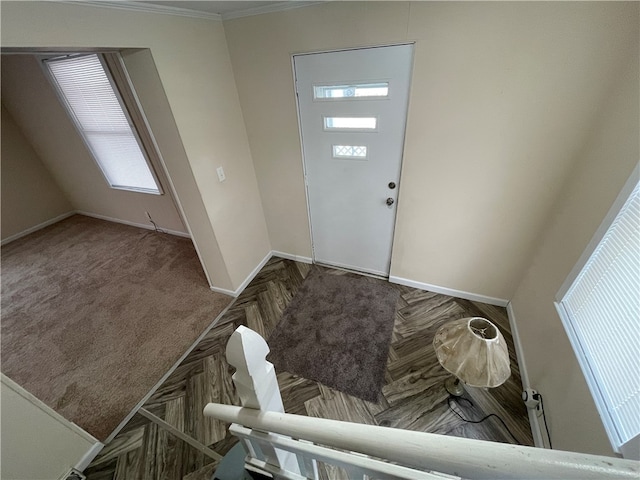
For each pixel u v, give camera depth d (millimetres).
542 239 1754
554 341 1380
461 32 1411
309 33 1694
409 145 1854
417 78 1611
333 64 1763
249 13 1742
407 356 1901
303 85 1913
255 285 2656
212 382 1839
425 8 1417
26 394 1198
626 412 876
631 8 1108
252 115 2170
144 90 1607
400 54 1600
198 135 1843
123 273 2926
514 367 1773
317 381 1792
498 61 1413
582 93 1328
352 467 585
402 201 2105
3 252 3455
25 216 3844
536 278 1739
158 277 2828
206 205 2027
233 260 2426
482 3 1319
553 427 1270
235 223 2369
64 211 4254
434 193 1964
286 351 1994
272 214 2715
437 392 1679
